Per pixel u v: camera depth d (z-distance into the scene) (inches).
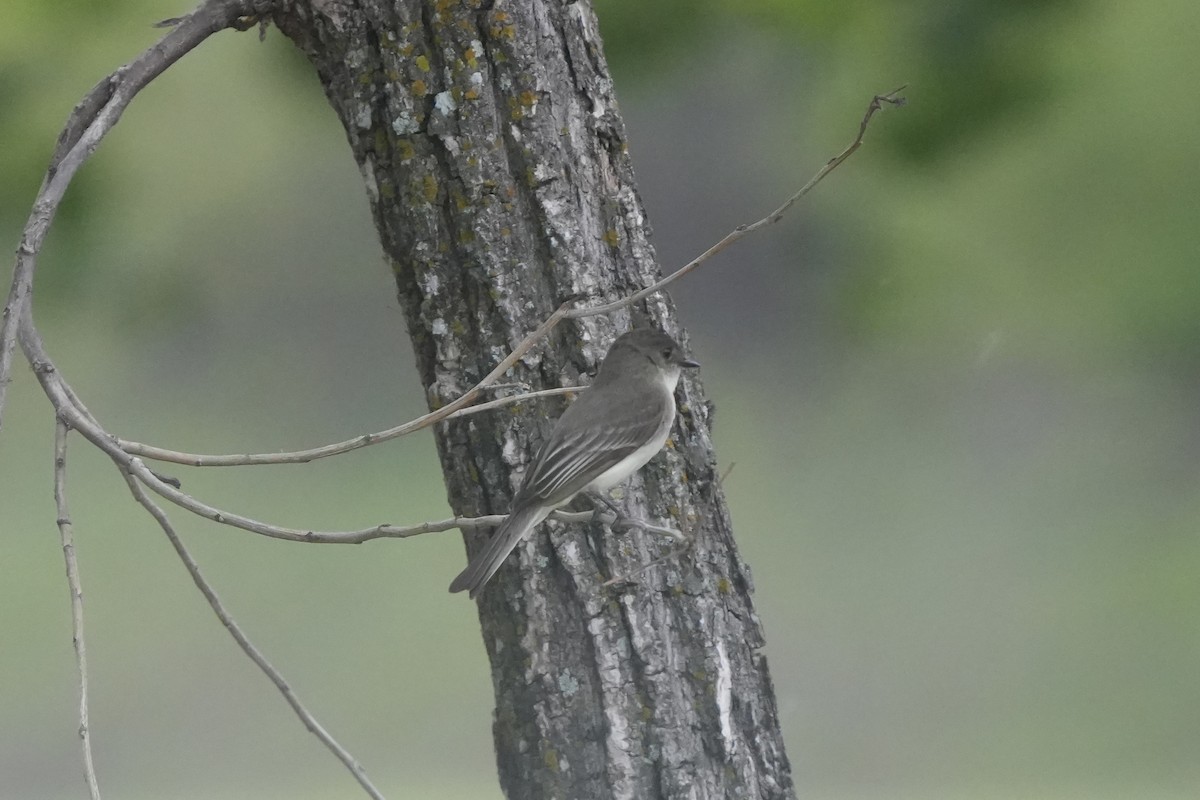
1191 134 449.1
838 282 457.4
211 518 229.8
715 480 293.9
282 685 233.8
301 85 459.5
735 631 287.1
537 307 280.2
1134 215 462.6
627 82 420.8
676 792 275.0
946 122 380.8
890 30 380.8
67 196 407.8
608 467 273.4
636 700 277.1
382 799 233.9
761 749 285.1
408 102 279.0
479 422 281.7
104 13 396.2
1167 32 446.6
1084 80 414.9
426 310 283.0
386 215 284.4
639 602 278.2
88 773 212.2
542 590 278.2
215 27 284.5
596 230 286.0
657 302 294.2
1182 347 537.3
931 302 455.5
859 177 431.5
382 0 279.7
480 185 278.1
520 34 280.4
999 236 452.1
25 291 248.8
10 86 392.8
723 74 447.5
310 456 235.6
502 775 284.4
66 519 232.7
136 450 235.9
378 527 234.1
